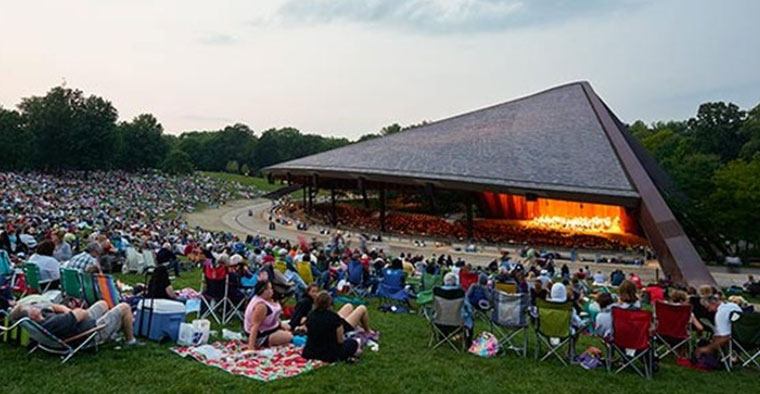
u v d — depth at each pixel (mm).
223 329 9148
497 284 12031
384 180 43344
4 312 7633
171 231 33781
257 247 20859
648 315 7801
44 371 6309
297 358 7473
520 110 56938
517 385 7078
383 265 16078
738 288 24359
